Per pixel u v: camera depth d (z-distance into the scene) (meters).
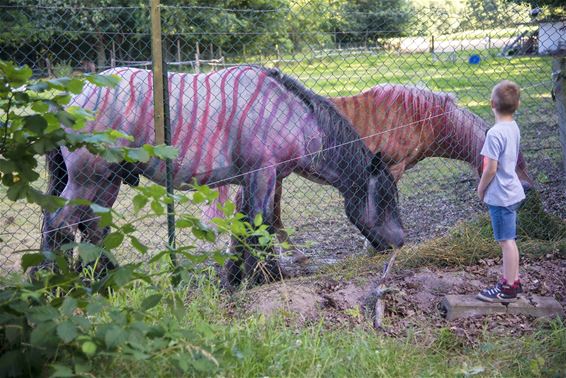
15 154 3.26
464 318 4.66
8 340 3.09
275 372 3.64
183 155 5.45
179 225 3.47
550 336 4.27
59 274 3.55
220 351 3.32
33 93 3.39
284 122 5.59
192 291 4.86
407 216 7.49
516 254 4.66
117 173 5.33
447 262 5.60
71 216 5.21
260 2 23.55
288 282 5.24
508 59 8.16
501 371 3.94
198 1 21.94
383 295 4.80
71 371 2.96
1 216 6.98
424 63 8.20
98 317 3.86
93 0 15.77
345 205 5.93
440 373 3.87
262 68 5.69
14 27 8.05
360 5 14.39
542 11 6.95
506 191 4.59
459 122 6.66
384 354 3.94
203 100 5.47
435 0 16.44
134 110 5.26
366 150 5.89
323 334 4.25
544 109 9.96
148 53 11.81
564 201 7.10
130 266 3.31
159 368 3.32
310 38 8.40
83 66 6.56
